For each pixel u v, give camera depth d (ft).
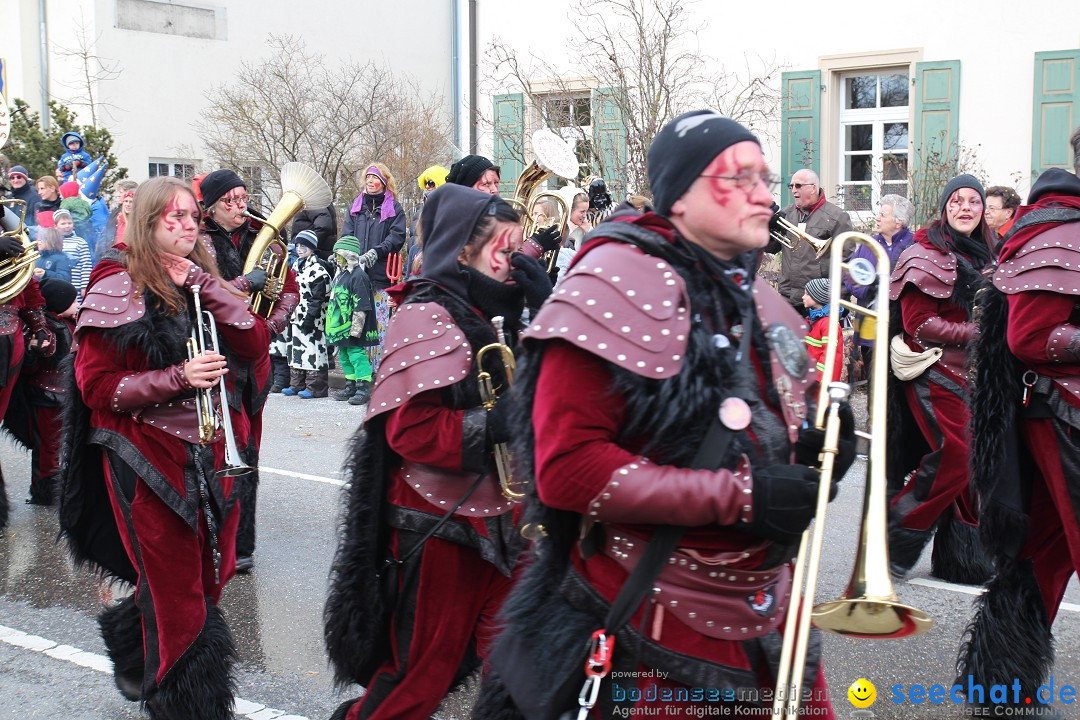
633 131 41.96
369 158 59.06
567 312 6.75
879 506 6.80
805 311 30.83
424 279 10.12
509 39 48.96
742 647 7.08
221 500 11.93
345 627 10.12
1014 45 40.29
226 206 16.03
